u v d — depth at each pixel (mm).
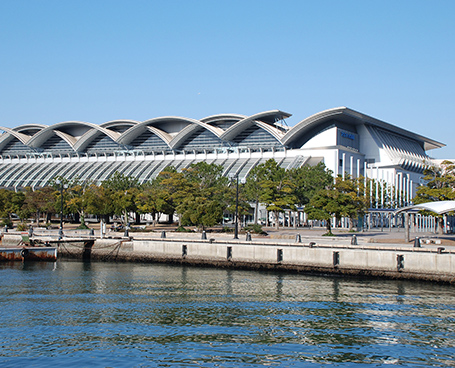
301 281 50250
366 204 95500
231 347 29703
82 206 88875
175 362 27062
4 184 143375
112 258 66250
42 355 27875
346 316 36938
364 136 143625
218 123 148875
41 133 161250
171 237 70750
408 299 42406
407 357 28562
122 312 37500
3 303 39844
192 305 39875
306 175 103938
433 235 80062
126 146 155250
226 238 68188
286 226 109750
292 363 27312
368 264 52156
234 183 99688
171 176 97812
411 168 150500
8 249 62750
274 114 138375
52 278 51469
